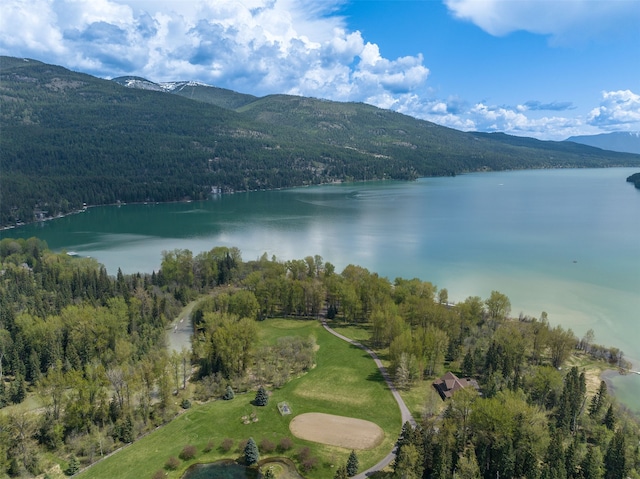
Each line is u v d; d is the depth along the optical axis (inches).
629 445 3629.4
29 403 4552.2
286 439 3818.9
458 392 3924.7
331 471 3486.7
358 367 5300.2
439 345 5255.9
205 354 5329.7
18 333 5349.4
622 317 7042.3
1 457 3513.8
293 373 5177.2
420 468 3235.7
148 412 4222.4
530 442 3464.6
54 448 3843.5
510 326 6072.8
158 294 7416.3
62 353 5226.4
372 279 7239.2
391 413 4303.6
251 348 5246.1
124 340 5270.7
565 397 4074.8
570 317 7052.2
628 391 4904.0
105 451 3816.4
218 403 4525.1
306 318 7017.7
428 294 7012.8
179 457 3686.0
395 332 5728.3
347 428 4042.8
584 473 3287.4
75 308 5713.6
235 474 3496.6
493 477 3403.1
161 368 4434.1
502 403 3796.8
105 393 4252.0
